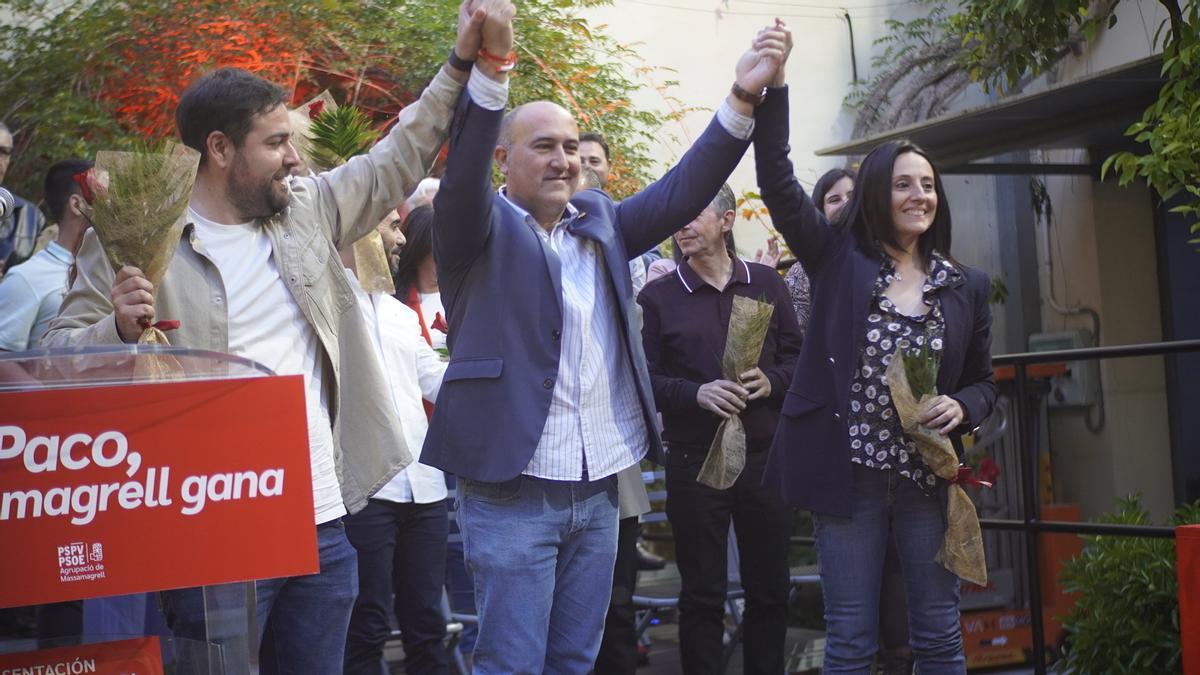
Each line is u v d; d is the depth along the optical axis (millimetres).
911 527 3564
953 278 3609
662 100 8492
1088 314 8672
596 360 3133
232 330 2680
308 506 2148
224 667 2150
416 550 4027
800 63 9117
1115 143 8383
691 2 8688
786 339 4500
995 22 5945
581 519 3098
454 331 3143
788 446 3596
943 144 7941
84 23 6344
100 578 1993
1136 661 4766
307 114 3557
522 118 3176
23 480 1960
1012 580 6695
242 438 2102
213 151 2727
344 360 3021
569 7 7266
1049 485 8422
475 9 2840
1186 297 8602
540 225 3199
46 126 6359
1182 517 4871
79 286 2607
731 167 3299
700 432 4316
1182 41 4922
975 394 3602
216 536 2074
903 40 9266
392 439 3057
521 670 2994
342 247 2998
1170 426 8633
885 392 3512
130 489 2021
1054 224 8914
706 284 4453
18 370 1978
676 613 6961
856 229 3670
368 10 6676
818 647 5836
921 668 3604
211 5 6371
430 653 4020
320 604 2805
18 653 1998
